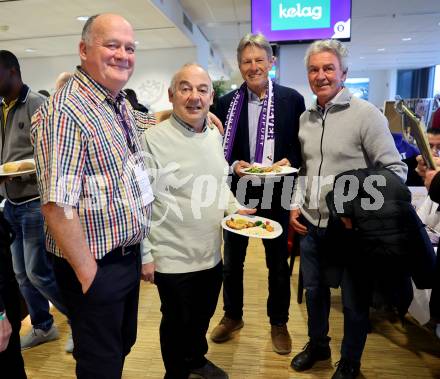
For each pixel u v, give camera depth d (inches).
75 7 200.2
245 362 81.7
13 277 51.8
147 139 60.4
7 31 246.7
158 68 327.6
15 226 83.0
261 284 118.0
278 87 79.4
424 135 52.1
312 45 67.4
